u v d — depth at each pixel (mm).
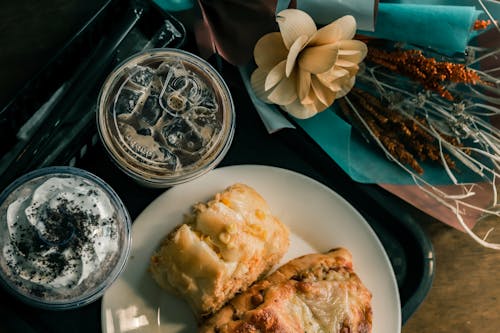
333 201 591
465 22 553
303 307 549
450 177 609
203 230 545
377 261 589
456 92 578
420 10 558
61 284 495
